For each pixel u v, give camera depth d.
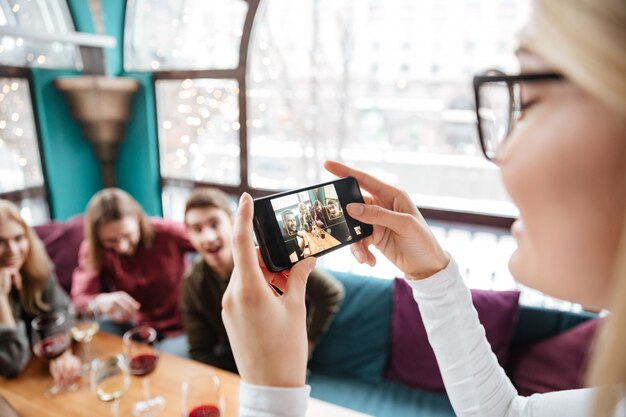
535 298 2.18
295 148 2.72
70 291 2.44
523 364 1.57
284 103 2.69
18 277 1.53
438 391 1.69
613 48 0.21
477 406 0.60
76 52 3.04
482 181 2.27
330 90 2.51
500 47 2.07
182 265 2.15
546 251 0.29
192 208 1.62
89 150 3.27
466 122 2.23
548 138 0.27
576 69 0.23
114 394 1.11
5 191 2.75
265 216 0.59
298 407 0.45
